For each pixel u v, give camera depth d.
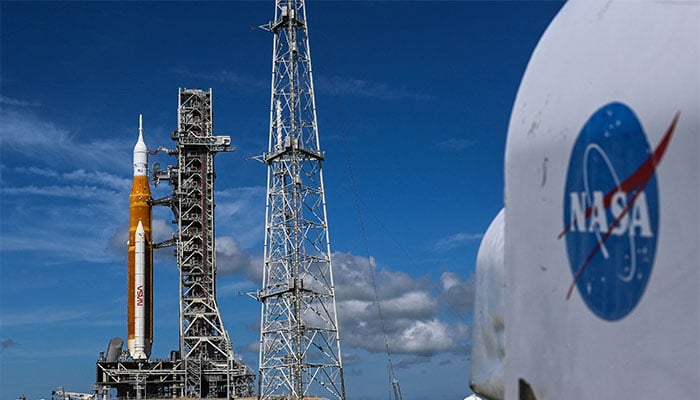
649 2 3.82
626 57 3.84
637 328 3.65
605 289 3.86
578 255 4.06
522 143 4.63
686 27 3.56
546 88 4.46
